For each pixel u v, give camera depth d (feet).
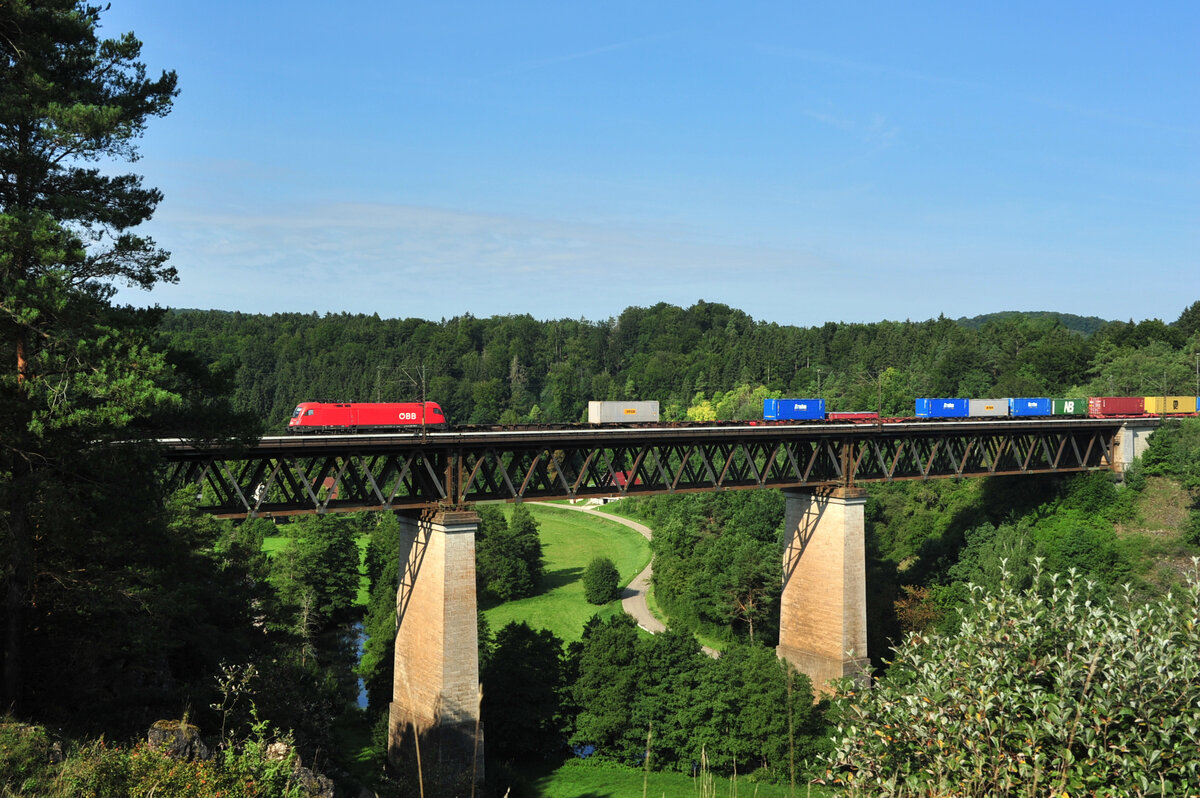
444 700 155.22
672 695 187.93
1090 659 46.47
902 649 56.24
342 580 302.86
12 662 91.91
